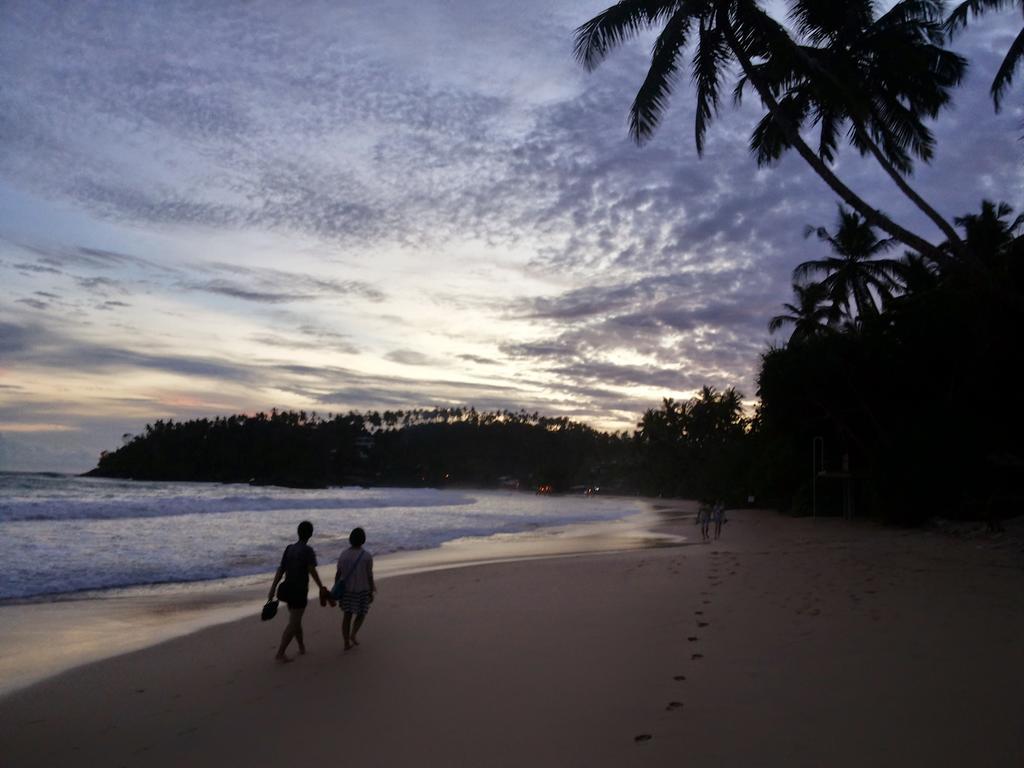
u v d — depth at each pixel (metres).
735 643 7.57
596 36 16.20
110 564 16.58
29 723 6.02
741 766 4.44
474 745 5.11
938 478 27.03
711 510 29.45
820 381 31.66
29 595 12.76
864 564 14.47
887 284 41.38
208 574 15.67
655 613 9.51
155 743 5.50
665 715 5.45
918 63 17.39
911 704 5.42
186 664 7.89
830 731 4.93
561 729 5.30
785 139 19.58
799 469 43.59
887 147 19.06
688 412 94.19
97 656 8.36
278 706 6.25
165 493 59.66
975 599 9.94
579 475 157.25
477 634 8.69
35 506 29.84
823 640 7.53
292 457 133.12
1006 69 16.58
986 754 4.46
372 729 5.55
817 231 43.31
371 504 52.03
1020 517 21.86
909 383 30.28
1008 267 24.27
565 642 8.04
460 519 39.56
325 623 9.95
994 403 28.27
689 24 16.27
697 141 17.58
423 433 177.75
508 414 193.75
